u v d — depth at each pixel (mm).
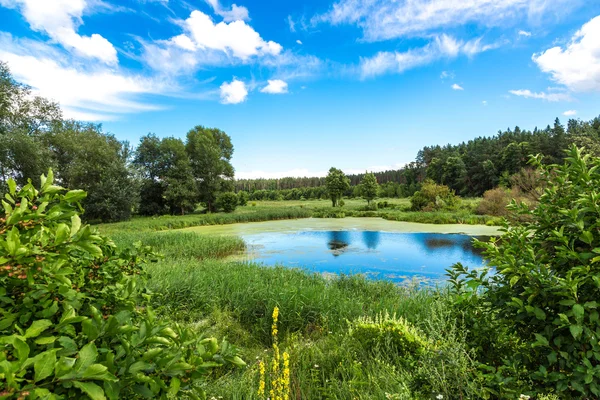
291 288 5688
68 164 27484
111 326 1029
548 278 1667
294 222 27359
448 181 61469
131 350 1048
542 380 1702
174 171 37688
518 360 1823
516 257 1955
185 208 38969
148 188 37875
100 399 775
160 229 22672
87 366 835
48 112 27516
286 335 4324
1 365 741
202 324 4957
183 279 6199
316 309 5094
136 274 1833
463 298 2406
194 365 1090
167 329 1163
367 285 7359
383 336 3260
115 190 27812
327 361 3248
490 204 24875
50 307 1078
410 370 2650
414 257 12281
